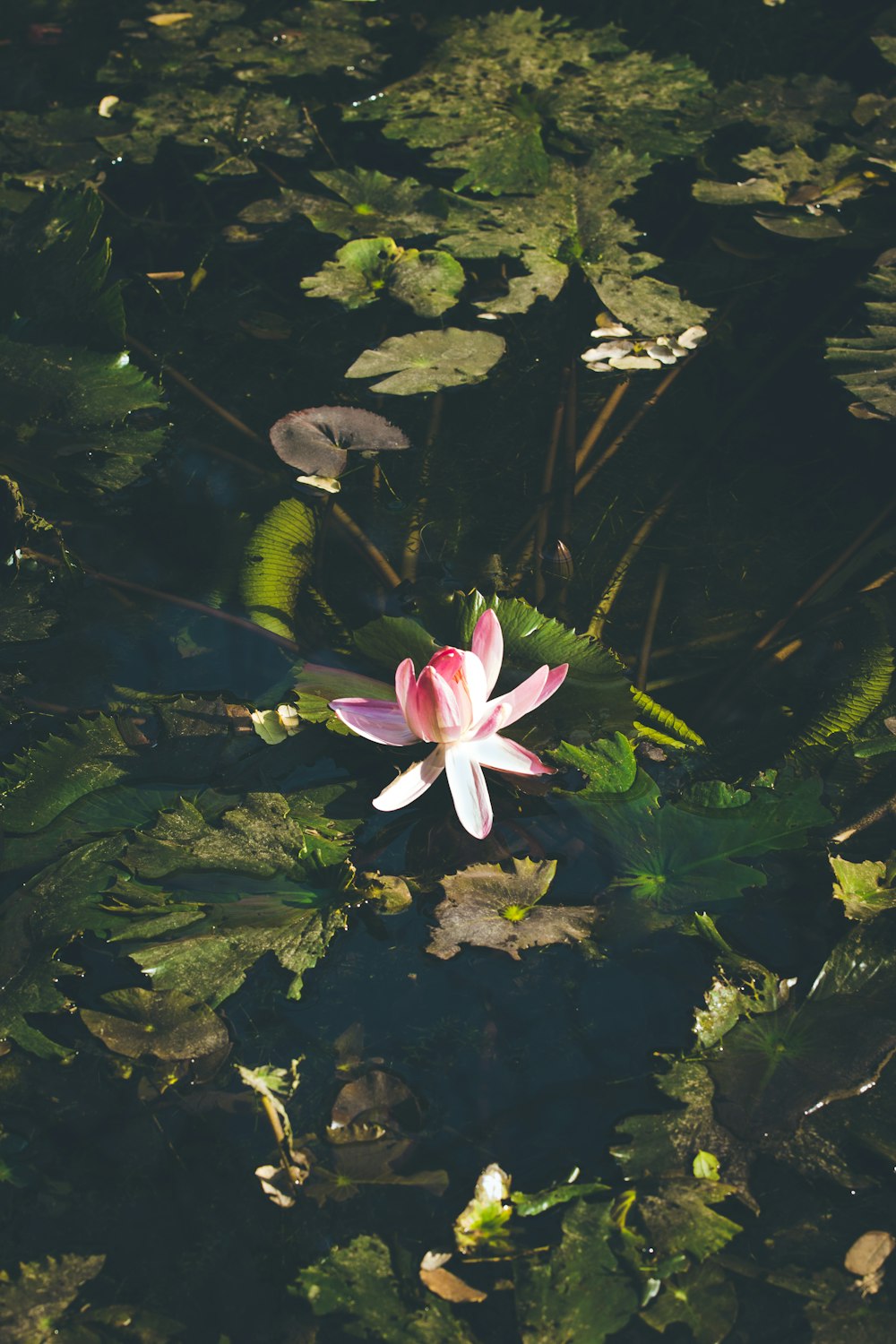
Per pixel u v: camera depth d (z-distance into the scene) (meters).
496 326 2.54
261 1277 2.07
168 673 2.29
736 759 2.24
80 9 2.91
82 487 2.41
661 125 2.67
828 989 2.14
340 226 2.59
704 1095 2.11
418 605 2.30
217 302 2.56
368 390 2.49
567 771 2.24
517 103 2.70
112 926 2.17
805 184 2.60
